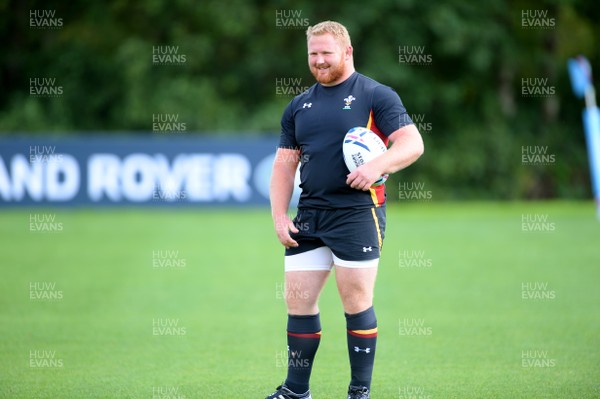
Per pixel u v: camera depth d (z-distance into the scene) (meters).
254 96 100.62
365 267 18.47
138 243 50.12
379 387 21.58
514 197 98.38
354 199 18.44
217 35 98.62
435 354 25.09
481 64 95.75
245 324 29.55
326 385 21.88
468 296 34.25
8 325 29.19
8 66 98.31
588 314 30.61
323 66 18.41
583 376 22.39
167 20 98.56
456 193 96.94
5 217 62.62
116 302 33.31
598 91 105.19
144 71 94.25
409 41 94.75
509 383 21.78
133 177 67.06
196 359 24.70
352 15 93.62
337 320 30.25
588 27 103.94
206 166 67.25
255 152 67.31
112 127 97.06
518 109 104.94
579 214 67.56
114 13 99.81
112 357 24.88
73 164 66.62
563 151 103.25
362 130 18.19
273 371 23.33
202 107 93.31
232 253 46.66
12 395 20.86
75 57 97.62
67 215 63.94
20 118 92.06
